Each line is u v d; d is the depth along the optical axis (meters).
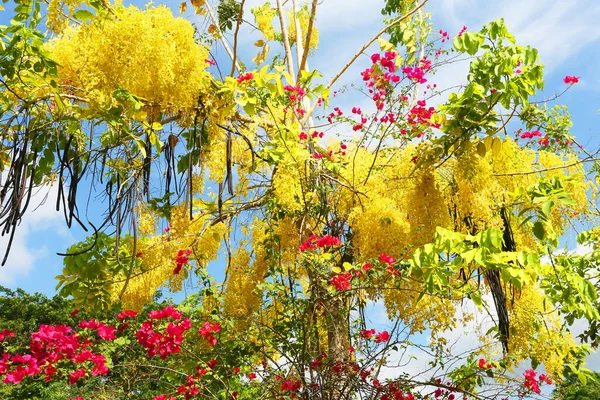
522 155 4.30
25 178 2.90
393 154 4.29
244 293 4.47
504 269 2.90
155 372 4.17
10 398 3.85
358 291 3.88
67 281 4.29
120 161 3.41
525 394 3.88
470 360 4.43
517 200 3.50
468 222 3.80
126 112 3.04
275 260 4.34
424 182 3.80
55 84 2.86
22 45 2.79
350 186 4.10
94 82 2.97
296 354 3.76
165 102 3.21
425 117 3.78
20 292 15.80
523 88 3.28
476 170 3.66
